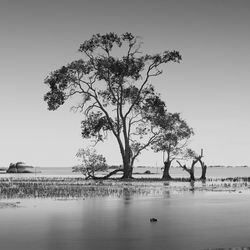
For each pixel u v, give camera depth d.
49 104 78.75
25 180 73.62
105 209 25.94
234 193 42.28
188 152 85.06
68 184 57.59
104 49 78.25
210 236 16.86
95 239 16.23
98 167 80.31
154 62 78.88
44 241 15.84
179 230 18.25
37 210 25.14
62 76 77.69
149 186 55.03
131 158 81.75
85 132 79.12
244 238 16.47
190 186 56.91
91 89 79.06
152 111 80.19
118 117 79.81
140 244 15.39
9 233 17.42
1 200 31.84
